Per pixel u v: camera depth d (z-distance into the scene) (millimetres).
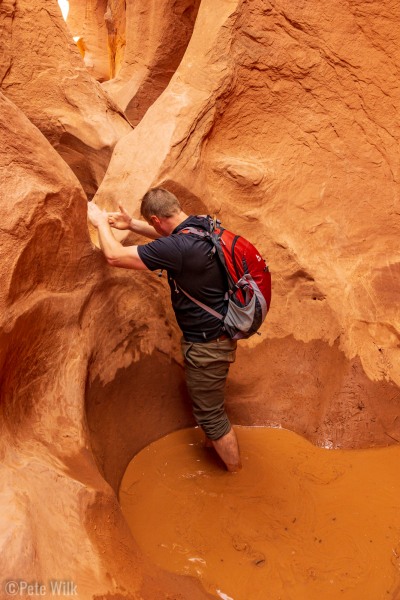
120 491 2887
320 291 3600
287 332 3592
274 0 3570
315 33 3652
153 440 3254
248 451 3221
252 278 2641
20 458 2201
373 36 3652
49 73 4324
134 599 2031
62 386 2605
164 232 2773
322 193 3818
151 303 3236
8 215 2211
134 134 3652
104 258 2949
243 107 3770
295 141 3826
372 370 3410
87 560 2014
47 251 2467
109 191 3506
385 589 2389
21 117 2373
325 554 2551
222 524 2713
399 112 3775
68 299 2678
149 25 8359
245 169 3693
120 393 3105
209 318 2658
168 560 2492
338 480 3025
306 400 3465
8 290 2199
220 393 2865
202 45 3674
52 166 2469
